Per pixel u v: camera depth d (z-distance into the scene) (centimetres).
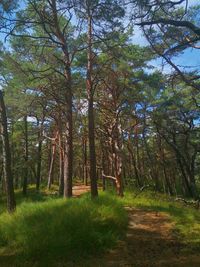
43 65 2395
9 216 1633
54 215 1496
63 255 1191
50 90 2445
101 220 1498
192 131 2975
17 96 2591
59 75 2522
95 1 1482
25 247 1222
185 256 1214
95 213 1547
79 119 3419
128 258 1208
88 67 2250
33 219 1488
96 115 3131
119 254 1253
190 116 2895
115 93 2872
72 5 1714
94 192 2083
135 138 4697
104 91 3012
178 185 6047
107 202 1766
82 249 1255
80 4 1602
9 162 2008
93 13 1588
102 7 1501
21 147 4559
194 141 3253
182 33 1384
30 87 2492
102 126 3238
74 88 2631
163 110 2983
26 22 1845
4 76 2656
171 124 3039
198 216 1867
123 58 2352
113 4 1448
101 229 1438
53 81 2425
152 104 3108
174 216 1839
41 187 4847
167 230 1585
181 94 2728
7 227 1436
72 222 1389
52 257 1165
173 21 1046
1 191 4888
